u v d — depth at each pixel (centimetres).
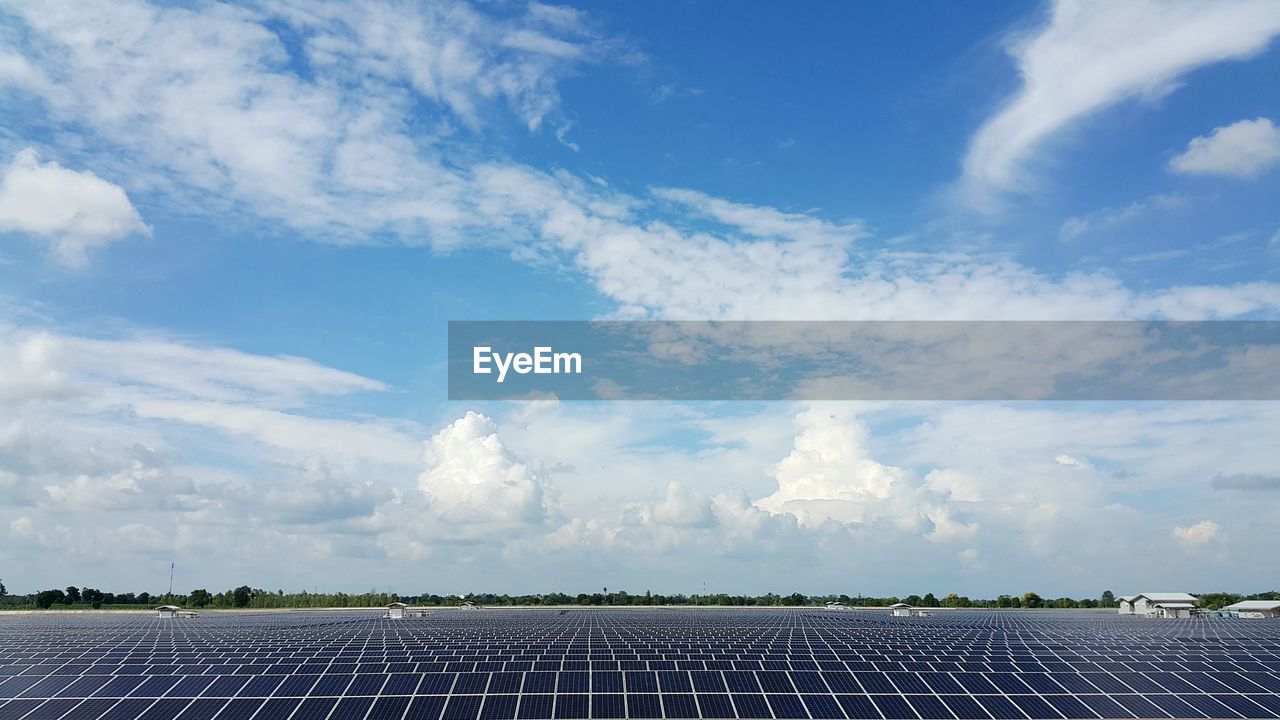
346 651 6644
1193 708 4541
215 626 11419
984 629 10256
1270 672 5181
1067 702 4622
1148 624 11744
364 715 4428
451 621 13162
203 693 4756
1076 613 18750
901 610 16675
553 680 4862
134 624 12250
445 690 4725
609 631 9700
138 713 4481
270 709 4516
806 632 9519
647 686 4775
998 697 4697
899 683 4881
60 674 5203
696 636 8650
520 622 12562
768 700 4594
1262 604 16725
